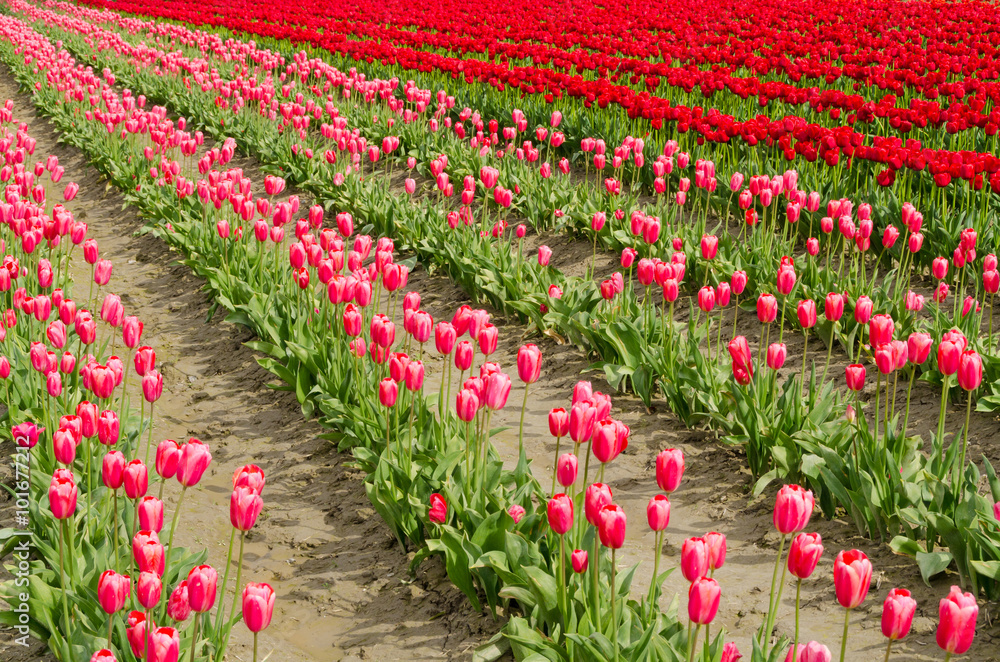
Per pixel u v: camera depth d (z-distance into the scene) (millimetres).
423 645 4016
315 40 19688
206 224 9062
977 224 8055
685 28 18016
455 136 13000
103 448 4898
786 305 7352
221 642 3557
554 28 19562
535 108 13289
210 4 28734
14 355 5719
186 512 5160
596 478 5527
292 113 12562
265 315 7082
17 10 32188
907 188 9430
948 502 4262
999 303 7562
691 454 5711
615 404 6441
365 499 5250
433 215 9602
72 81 15969
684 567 2656
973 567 3918
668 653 3209
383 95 14250
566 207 9906
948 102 11930
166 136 10844
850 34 15992
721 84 12211
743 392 5195
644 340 6383
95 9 31484
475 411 3916
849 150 8906
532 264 8383
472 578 4223
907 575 4270
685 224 9656
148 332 8047
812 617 4086
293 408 6445
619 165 9469
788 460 4988
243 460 5828
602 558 3869
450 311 8305
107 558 3967
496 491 4492
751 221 7832
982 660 3666
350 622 4223
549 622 3645
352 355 5895
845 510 4906
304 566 4684
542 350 7414
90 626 3580
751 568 4547
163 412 6527
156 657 2562
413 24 21594
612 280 6242
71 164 14086
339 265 6266
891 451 4688
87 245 5914
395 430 5172
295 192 12289
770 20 19172
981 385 5930
